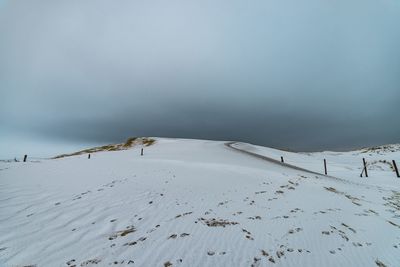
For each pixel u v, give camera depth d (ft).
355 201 41.88
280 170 73.87
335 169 109.19
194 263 19.30
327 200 39.93
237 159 94.27
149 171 58.39
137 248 21.66
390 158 188.24
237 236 24.61
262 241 23.77
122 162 73.31
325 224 29.27
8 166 61.31
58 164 67.97
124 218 29.32
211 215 30.91
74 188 41.93
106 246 22.06
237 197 39.78
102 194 38.86
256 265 19.47
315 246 23.57
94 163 70.85
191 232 25.31
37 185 42.55
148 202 35.70
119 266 18.72
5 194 36.14
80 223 27.58
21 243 22.43
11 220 27.45
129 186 43.98
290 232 26.27
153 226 26.94
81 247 21.89
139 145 219.61
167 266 18.76
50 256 20.27
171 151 123.95
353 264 20.99
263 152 159.22
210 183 48.37
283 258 20.89
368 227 29.60
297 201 38.50
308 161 142.61
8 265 18.90
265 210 33.53
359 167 125.08
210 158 92.63
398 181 77.66
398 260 22.33
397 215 35.96
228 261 19.84
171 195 39.60
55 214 30.07
